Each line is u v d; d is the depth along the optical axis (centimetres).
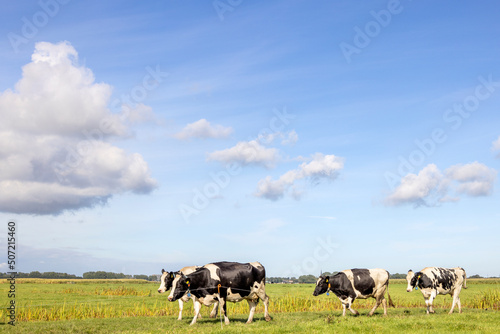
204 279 2061
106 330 1869
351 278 2294
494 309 3123
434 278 2431
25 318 2628
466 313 2259
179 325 2014
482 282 10044
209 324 1997
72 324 2080
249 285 2108
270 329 1711
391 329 1655
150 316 2688
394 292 5453
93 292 5588
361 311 2723
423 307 3266
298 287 6981
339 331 1641
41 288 6712
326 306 3428
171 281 2161
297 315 2511
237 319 2281
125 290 5616
